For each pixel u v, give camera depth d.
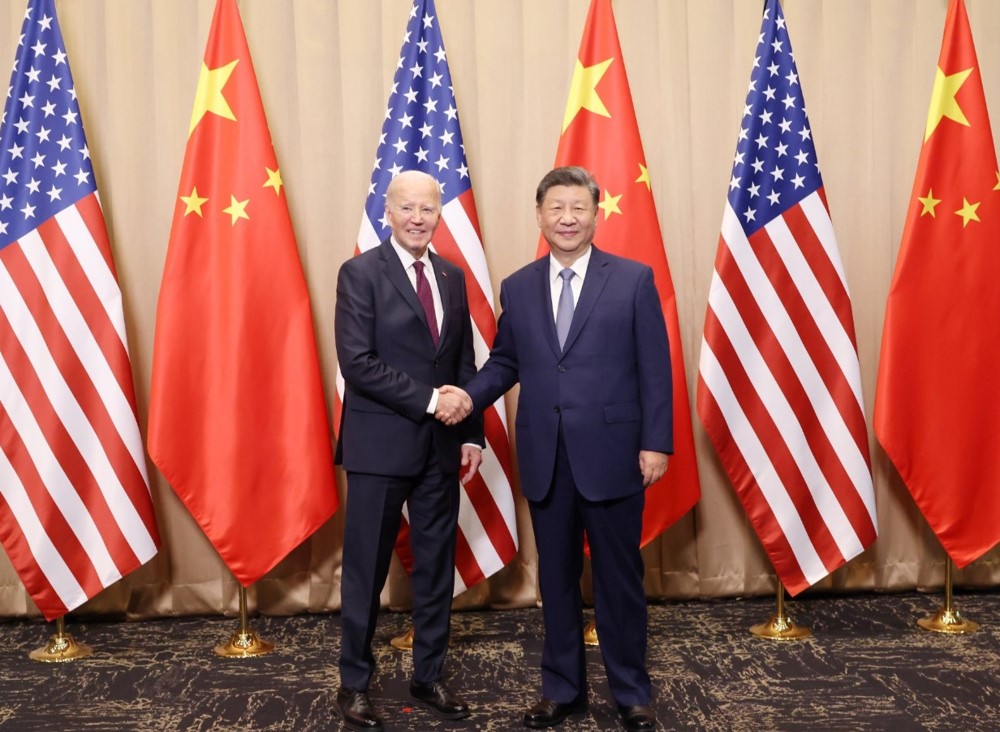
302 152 3.39
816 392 3.18
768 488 3.17
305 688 2.76
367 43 3.39
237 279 3.08
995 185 3.17
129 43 3.35
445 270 2.63
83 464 3.06
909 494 3.58
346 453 2.52
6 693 2.75
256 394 3.09
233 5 3.14
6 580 3.42
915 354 3.18
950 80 3.18
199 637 3.24
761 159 3.18
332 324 3.42
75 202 3.06
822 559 3.19
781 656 2.94
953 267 3.17
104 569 3.06
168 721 2.54
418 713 2.57
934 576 3.59
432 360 2.53
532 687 2.74
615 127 3.19
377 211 3.13
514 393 3.48
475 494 3.23
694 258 3.50
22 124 3.06
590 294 2.38
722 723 2.45
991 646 3.01
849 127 3.49
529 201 3.45
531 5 3.44
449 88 3.19
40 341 3.04
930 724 2.42
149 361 3.39
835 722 2.45
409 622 3.37
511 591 3.53
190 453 3.09
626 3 3.46
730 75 3.48
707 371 3.14
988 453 3.20
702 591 3.56
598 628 2.45
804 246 3.17
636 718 2.39
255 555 3.10
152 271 3.38
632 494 2.37
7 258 3.03
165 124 3.36
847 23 3.48
